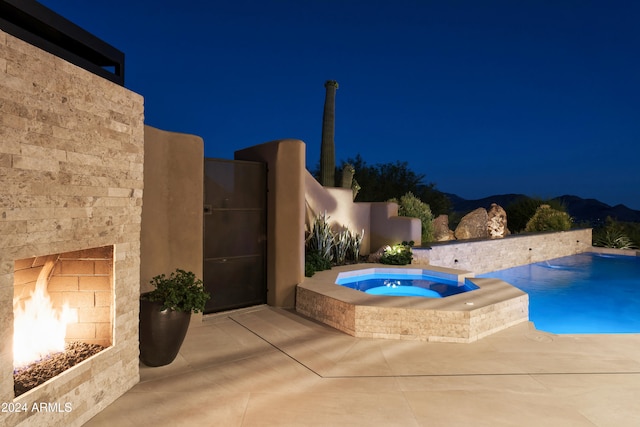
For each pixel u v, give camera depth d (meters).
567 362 5.27
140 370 4.92
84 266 4.26
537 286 11.87
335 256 11.00
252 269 7.90
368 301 6.60
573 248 18.06
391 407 4.06
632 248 18.81
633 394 4.37
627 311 9.43
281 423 3.73
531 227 19.00
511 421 3.79
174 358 5.23
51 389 3.28
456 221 21.50
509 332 6.57
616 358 5.41
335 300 6.71
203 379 4.69
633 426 3.72
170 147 6.31
